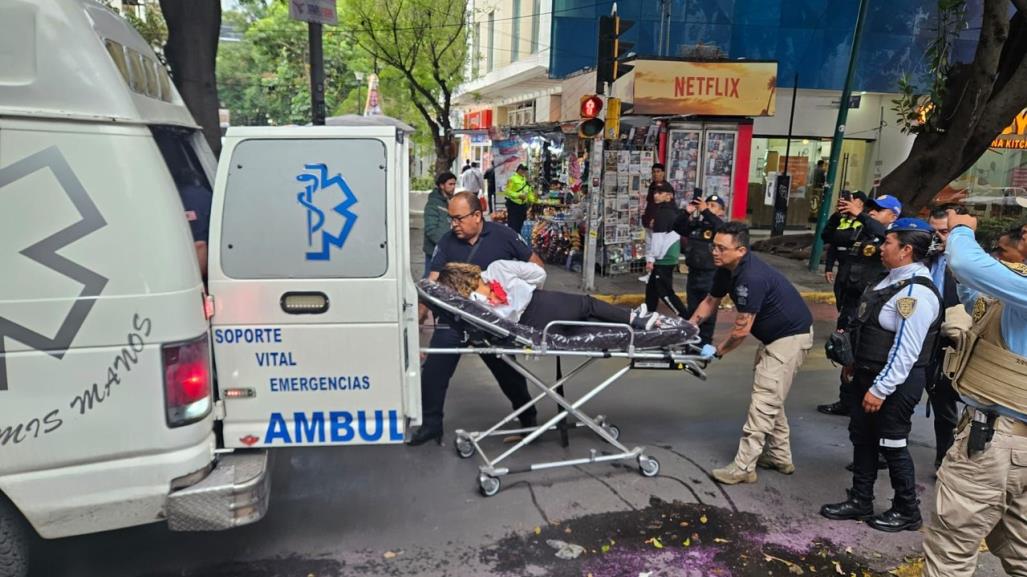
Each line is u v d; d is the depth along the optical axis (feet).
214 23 21.12
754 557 11.29
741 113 41.29
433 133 64.03
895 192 37.73
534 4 64.03
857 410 12.28
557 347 12.50
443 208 25.93
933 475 14.52
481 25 78.79
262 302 9.44
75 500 8.48
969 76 35.78
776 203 49.19
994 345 8.57
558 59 52.06
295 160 9.41
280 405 9.73
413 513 12.37
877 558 11.35
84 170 8.04
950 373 9.17
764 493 13.47
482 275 13.75
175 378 8.60
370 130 9.47
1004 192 53.36
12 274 7.91
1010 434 8.45
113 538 11.46
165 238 8.43
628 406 18.31
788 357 13.35
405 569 10.71
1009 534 9.02
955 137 35.83
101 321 8.22
